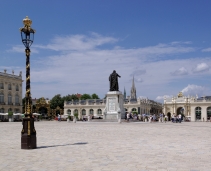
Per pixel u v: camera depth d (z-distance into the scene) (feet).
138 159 36.99
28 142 46.96
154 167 32.17
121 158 37.76
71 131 88.17
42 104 419.13
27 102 48.49
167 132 83.35
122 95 190.70
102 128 104.06
